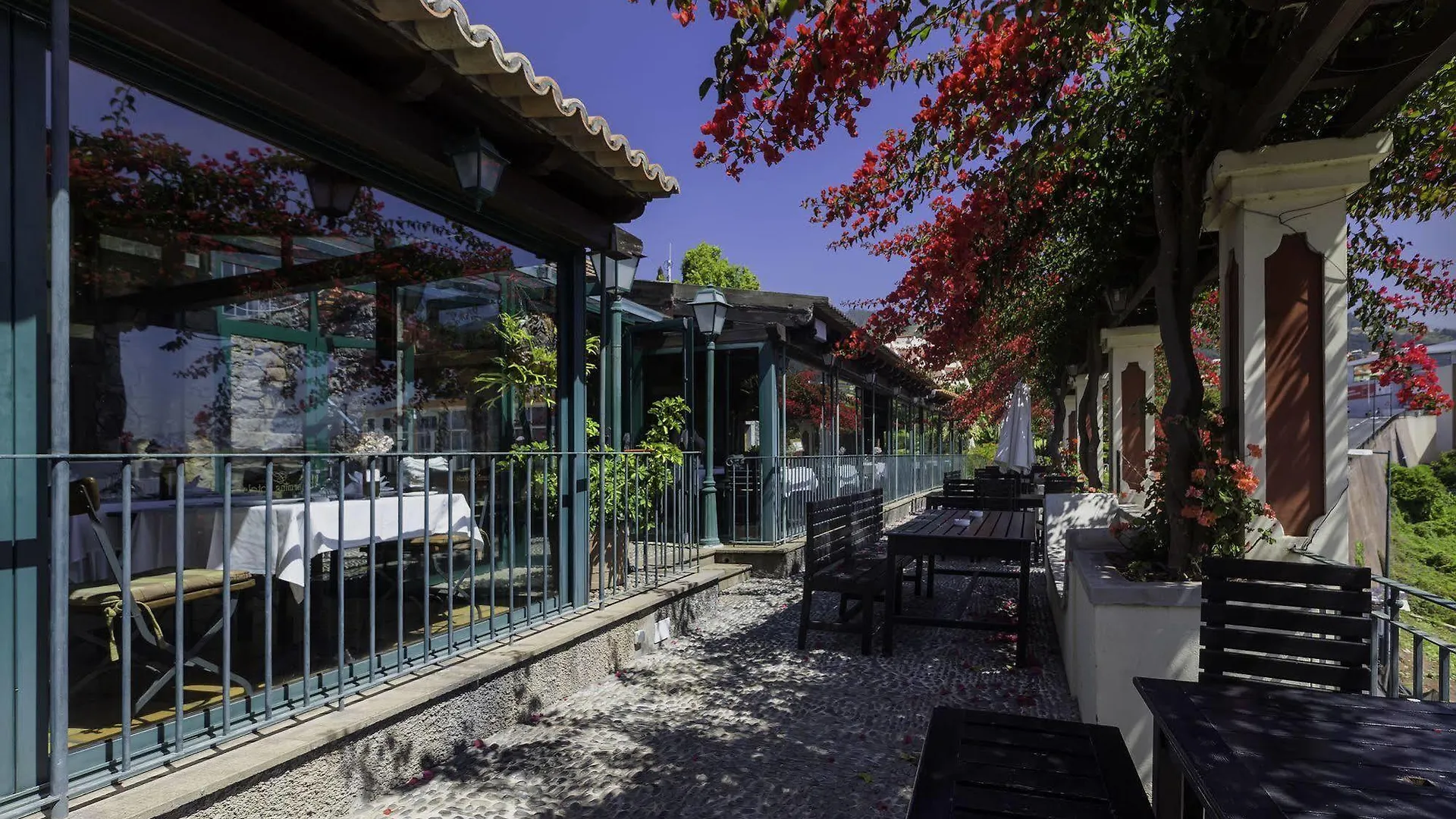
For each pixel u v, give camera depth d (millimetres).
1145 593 3350
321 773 2898
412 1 2789
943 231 5906
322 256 4473
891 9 2928
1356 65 3146
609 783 3355
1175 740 1840
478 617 4668
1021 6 2814
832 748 3752
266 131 3258
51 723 2211
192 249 3838
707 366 8812
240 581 3229
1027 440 11453
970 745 2363
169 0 2551
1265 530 3691
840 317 9992
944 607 7164
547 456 4734
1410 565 11359
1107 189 5254
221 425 4062
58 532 2203
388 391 4949
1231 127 3668
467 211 4414
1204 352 10422
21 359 2314
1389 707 2076
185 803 2371
